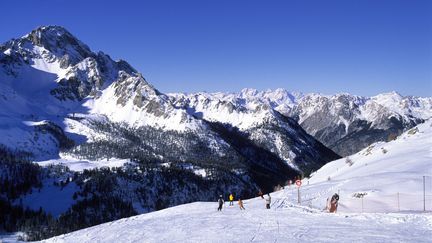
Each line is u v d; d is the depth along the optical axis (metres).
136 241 51.62
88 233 62.44
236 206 87.88
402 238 42.09
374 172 120.75
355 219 54.09
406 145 158.75
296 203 86.12
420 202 70.81
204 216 65.31
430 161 115.88
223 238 47.69
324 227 49.81
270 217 59.66
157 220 66.00
